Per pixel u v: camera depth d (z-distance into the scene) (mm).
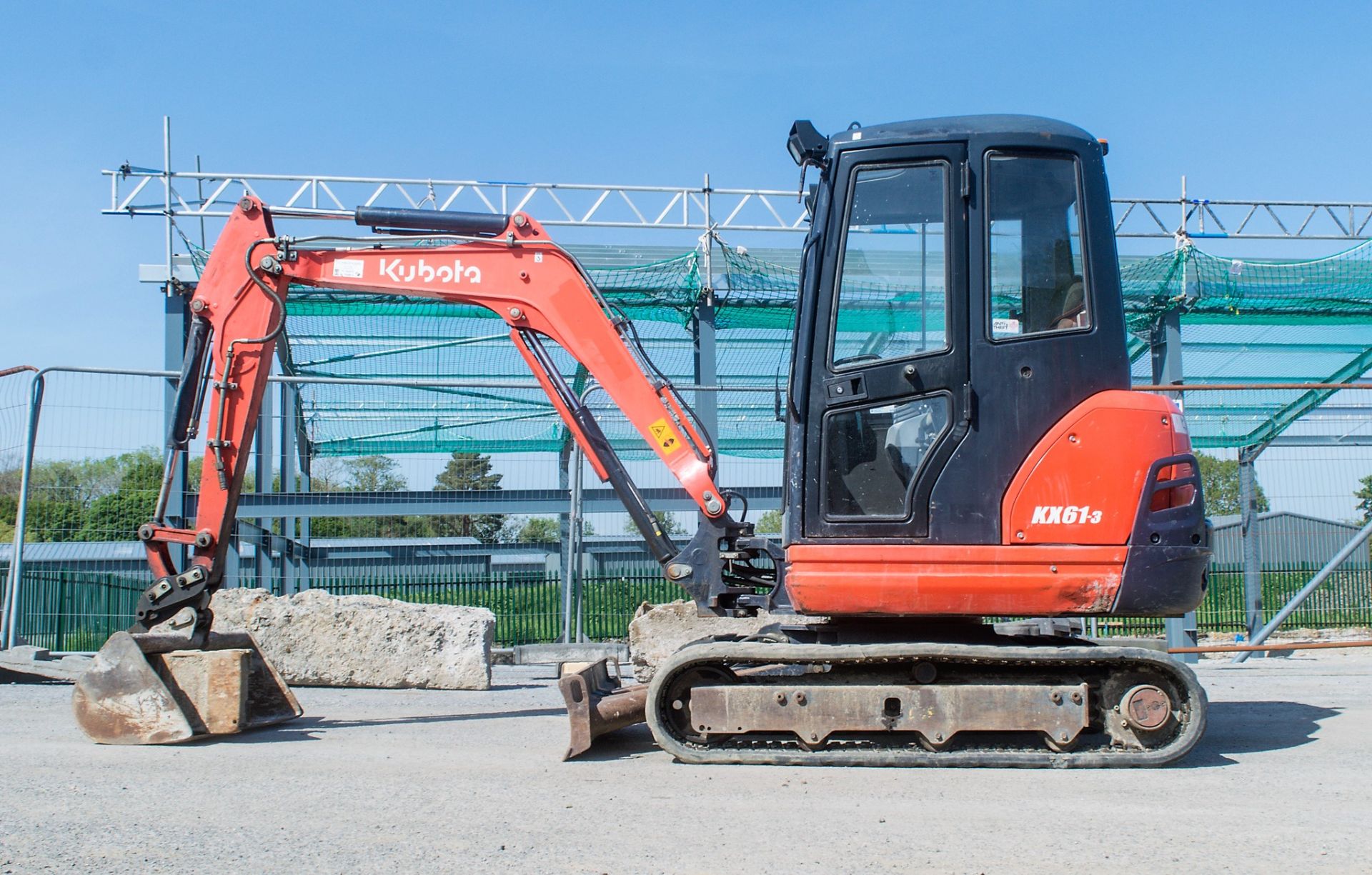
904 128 5625
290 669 9383
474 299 6711
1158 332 13719
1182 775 5082
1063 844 3807
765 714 5395
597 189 14688
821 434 5512
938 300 5488
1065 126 5641
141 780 4977
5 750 5832
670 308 14070
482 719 7285
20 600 9969
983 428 5359
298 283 6879
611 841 3852
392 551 12125
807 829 4023
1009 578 5266
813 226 5707
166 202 13273
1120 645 6086
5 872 3500
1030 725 5297
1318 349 14859
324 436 13727
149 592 6613
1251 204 15227
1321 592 12125
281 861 3602
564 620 11594
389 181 14258
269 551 12266
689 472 6395
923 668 5414
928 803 4453
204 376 6898
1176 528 5312
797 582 5426
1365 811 4309
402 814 4285
